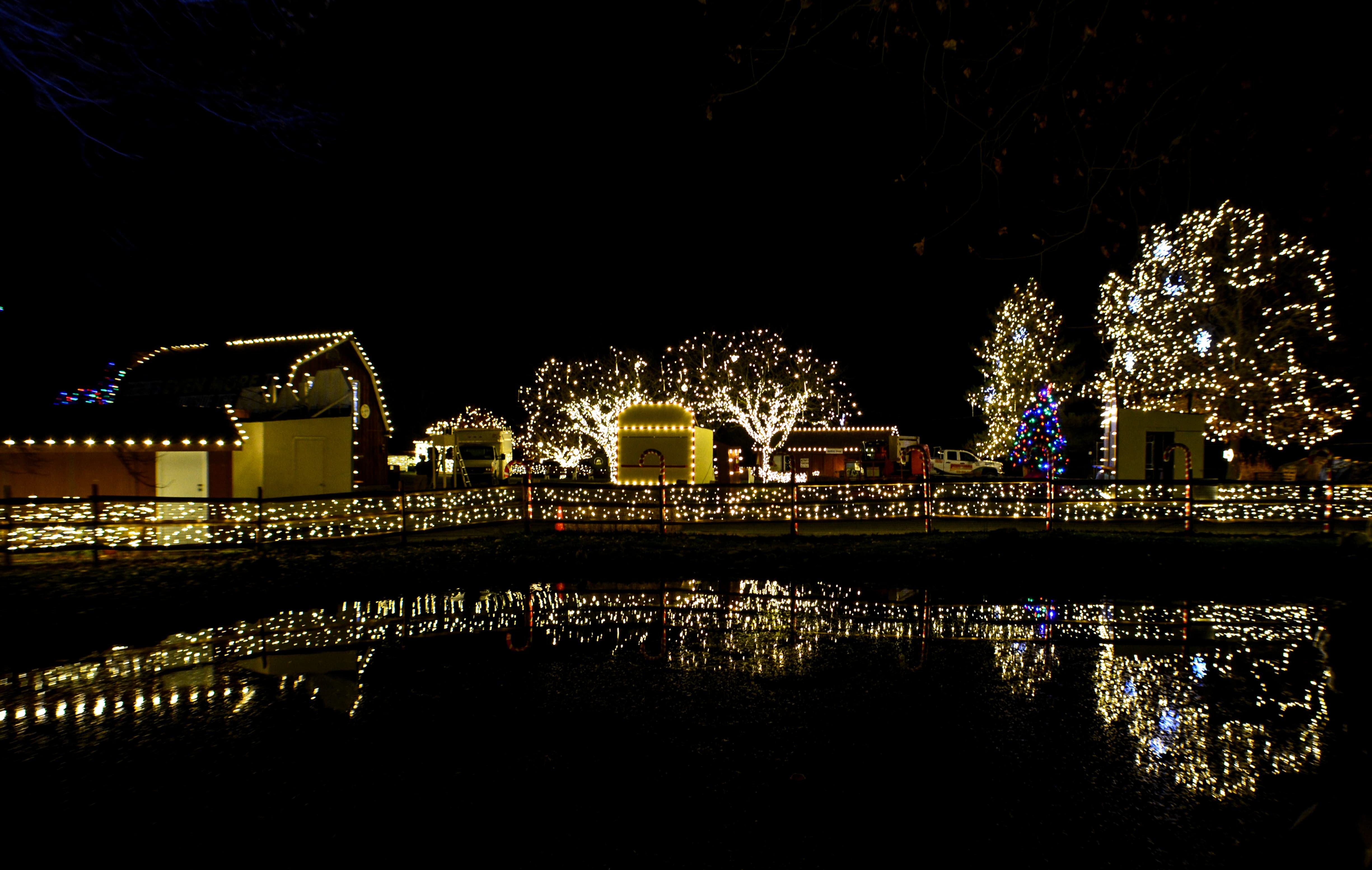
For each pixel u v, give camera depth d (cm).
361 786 463
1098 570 1205
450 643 811
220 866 375
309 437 1931
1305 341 2784
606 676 686
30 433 1526
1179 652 762
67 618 924
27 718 598
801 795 449
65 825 418
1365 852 315
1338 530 1622
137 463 1650
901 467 3719
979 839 400
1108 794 453
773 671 698
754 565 1286
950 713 590
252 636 862
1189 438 2109
